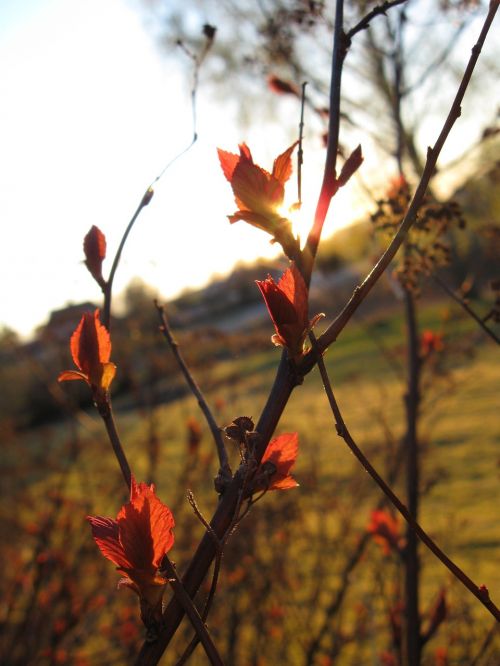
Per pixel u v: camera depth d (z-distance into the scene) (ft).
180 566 12.04
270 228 3.00
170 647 12.98
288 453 3.20
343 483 15.35
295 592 13.33
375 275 2.97
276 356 35.12
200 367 15.11
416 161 10.02
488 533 17.04
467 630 10.20
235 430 2.99
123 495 12.49
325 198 3.15
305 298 2.92
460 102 3.06
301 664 11.44
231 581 12.66
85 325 3.50
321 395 35.42
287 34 8.82
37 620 11.78
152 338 14.29
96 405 3.50
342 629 12.14
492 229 9.26
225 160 3.11
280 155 3.13
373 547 13.10
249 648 12.53
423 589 13.76
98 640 13.28
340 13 3.53
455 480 22.29
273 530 13.46
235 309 28.55
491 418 29.27
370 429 20.63
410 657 7.83
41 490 15.70
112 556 2.78
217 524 3.02
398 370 10.88
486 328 5.96
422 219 6.74
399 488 13.52
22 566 12.60
